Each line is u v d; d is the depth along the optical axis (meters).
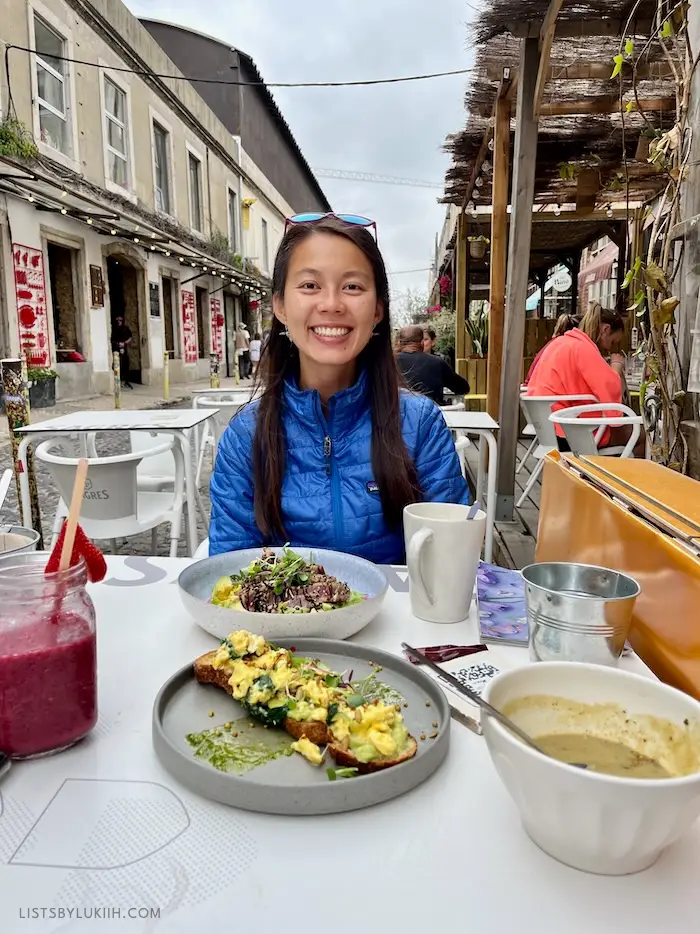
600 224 8.23
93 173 12.29
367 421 1.61
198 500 4.24
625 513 1.09
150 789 0.68
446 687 0.90
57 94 11.23
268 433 1.58
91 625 0.77
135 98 14.19
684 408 2.15
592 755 0.66
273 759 0.72
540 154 5.59
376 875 0.58
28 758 0.73
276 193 29.97
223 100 24.69
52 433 3.12
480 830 0.63
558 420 3.50
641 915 0.54
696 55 2.15
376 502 1.59
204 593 1.19
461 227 8.41
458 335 8.66
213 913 0.54
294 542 1.60
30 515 3.24
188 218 17.94
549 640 0.89
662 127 4.16
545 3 3.13
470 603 1.15
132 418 3.50
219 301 21.89
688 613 0.85
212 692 0.85
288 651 0.87
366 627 1.10
